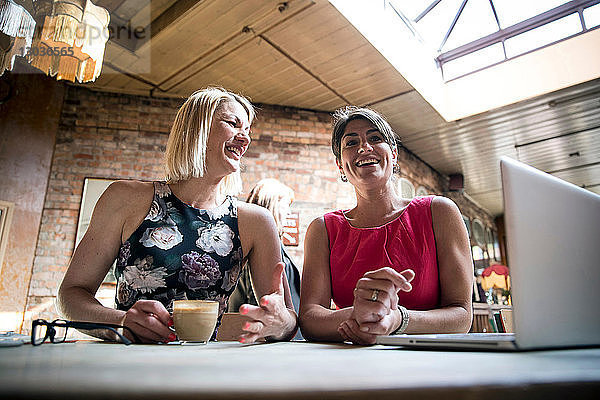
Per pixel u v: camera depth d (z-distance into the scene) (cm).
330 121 492
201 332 75
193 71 405
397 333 85
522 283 49
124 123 439
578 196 58
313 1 318
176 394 20
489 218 975
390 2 421
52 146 414
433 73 493
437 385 23
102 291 369
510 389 24
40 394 20
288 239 436
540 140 564
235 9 325
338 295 125
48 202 402
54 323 63
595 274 55
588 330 52
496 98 479
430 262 116
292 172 463
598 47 424
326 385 23
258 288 118
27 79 414
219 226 114
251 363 36
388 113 489
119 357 42
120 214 107
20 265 376
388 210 132
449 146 585
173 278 105
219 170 117
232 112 122
